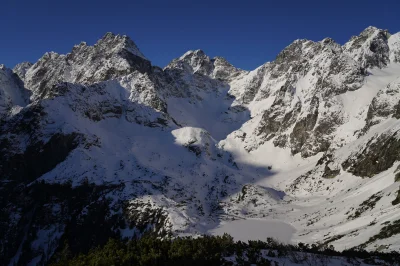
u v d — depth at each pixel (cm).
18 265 11238
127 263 2078
